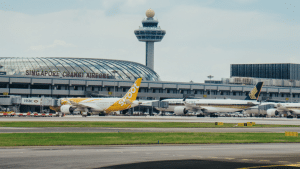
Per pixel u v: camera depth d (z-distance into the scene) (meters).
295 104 121.62
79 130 58.12
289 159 26.41
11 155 27.89
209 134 51.38
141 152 30.30
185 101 120.12
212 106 119.06
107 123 78.44
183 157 27.16
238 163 24.38
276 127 69.69
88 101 119.50
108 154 28.83
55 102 128.75
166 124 77.06
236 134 51.62
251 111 133.25
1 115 122.31
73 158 26.31
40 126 67.19
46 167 22.28
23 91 160.75
